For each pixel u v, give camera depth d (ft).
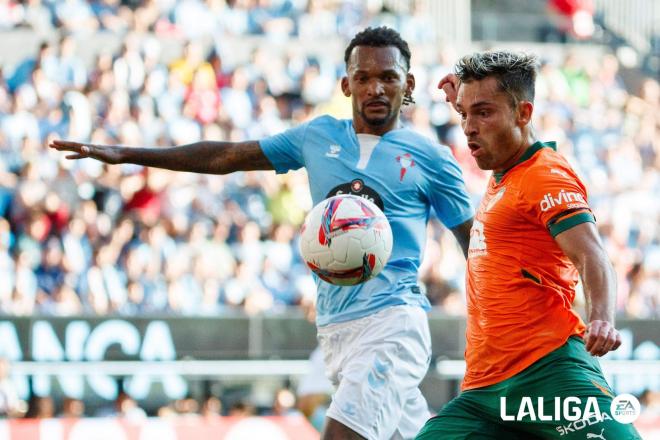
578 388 16.79
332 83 60.75
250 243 49.90
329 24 64.49
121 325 39.96
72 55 54.34
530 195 16.90
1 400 37.55
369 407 20.63
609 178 61.46
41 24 57.31
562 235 16.40
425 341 21.56
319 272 19.90
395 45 21.53
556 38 71.15
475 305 17.85
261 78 59.26
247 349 41.52
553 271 17.21
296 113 59.11
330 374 21.80
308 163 21.81
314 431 34.73
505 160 17.48
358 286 21.15
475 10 71.41
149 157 21.80
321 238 19.61
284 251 50.26
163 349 40.45
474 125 17.37
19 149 49.37
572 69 67.67
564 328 17.10
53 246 45.93
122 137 51.80
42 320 38.99
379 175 21.17
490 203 17.61
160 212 49.67
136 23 59.26
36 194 46.70
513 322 17.25
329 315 21.48
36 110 50.96
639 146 65.67
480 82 17.31
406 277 21.39
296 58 60.90
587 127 64.44
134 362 39.52
